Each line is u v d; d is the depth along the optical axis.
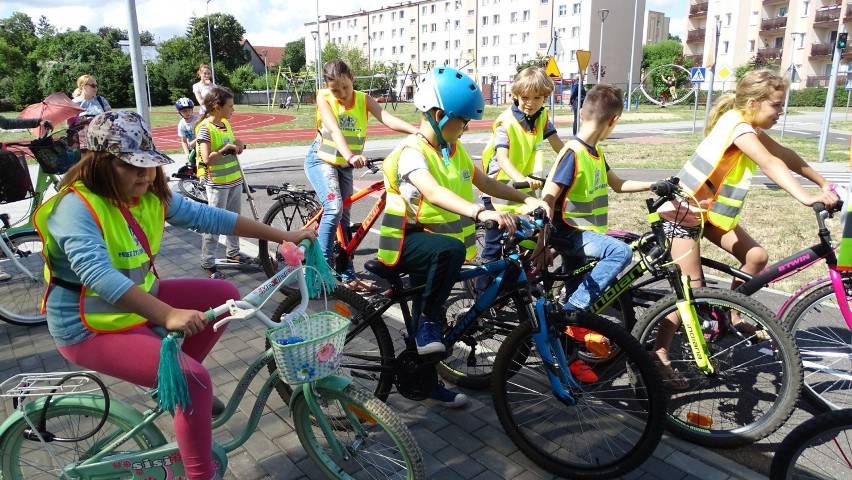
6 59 69.38
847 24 48.38
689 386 3.66
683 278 3.29
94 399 2.46
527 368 3.15
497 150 4.73
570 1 61.31
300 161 14.72
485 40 72.12
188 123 9.81
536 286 3.05
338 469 2.84
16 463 2.54
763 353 3.40
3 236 5.06
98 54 52.94
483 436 3.30
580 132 3.59
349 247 5.14
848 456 2.49
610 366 3.42
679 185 3.71
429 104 2.96
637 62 62.56
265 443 3.24
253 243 7.43
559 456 3.05
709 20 58.50
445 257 2.96
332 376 2.57
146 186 2.35
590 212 3.60
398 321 4.36
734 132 3.50
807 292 3.63
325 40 97.94
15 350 4.49
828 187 3.49
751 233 7.21
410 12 81.81
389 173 3.15
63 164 5.21
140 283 2.45
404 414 3.51
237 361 4.20
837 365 3.80
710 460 3.08
